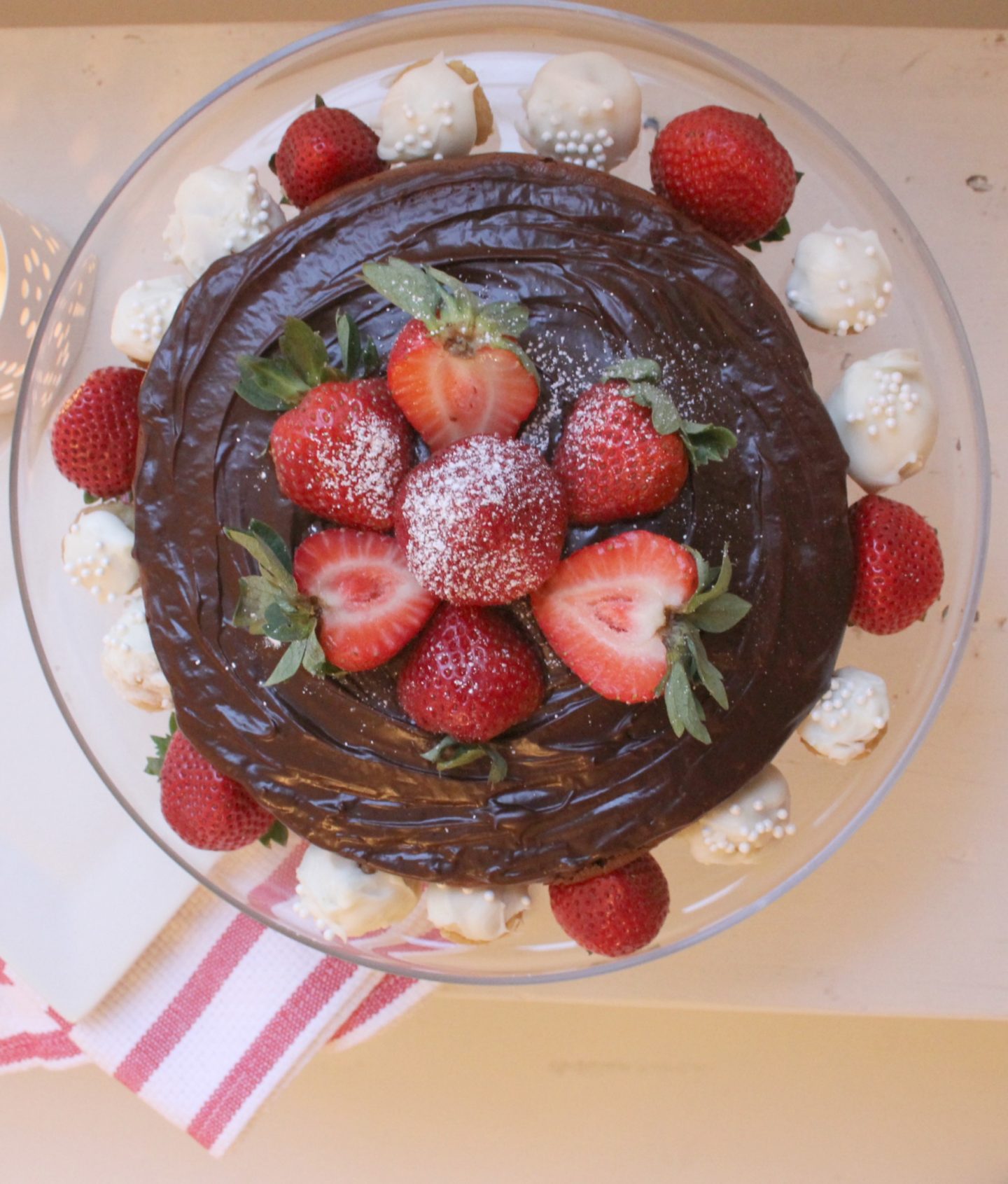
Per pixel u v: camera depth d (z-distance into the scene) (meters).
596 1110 0.78
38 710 0.69
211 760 0.61
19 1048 0.70
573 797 0.60
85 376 0.65
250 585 0.56
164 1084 0.69
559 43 0.64
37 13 0.70
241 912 0.69
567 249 0.59
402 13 0.63
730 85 0.63
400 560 0.57
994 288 0.68
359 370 0.58
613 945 0.61
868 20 0.69
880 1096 0.77
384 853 0.60
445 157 0.61
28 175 0.71
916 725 0.64
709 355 0.58
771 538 0.59
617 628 0.56
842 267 0.61
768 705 0.59
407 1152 0.78
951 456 0.64
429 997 0.77
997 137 0.68
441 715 0.58
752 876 0.65
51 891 0.68
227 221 0.62
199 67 0.70
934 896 0.69
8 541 0.70
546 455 0.58
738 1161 0.78
